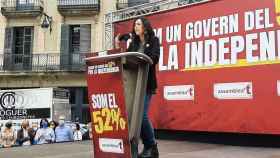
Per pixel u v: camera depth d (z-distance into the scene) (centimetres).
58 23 2769
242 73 846
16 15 2811
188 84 934
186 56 945
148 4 1095
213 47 900
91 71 454
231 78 862
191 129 920
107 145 449
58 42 2762
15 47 2825
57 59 2748
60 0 2761
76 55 2744
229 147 790
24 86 2791
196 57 927
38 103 2003
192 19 945
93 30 2725
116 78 431
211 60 899
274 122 796
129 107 443
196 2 941
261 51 823
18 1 2830
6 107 2055
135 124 441
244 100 839
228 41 877
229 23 880
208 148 769
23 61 2795
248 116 830
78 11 2733
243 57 849
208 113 893
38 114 2002
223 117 869
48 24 2755
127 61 433
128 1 2673
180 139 959
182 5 997
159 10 1051
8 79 2808
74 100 2717
